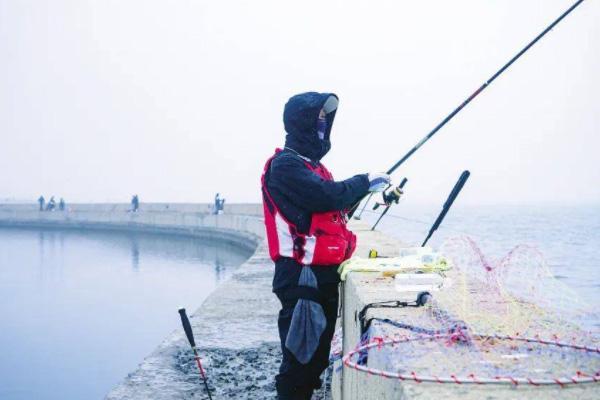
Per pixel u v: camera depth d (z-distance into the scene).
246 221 33.22
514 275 2.17
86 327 13.79
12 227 66.19
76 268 27.42
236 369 4.76
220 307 7.07
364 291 2.68
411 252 3.49
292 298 2.64
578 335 1.80
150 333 12.91
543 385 1.45
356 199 2.75
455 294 2.44
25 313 16.09
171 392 4.26
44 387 8.96
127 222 53.25
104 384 9.19
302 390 2.70
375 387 1.88
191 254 32.88
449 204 3.46
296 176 2.59
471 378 1.45
